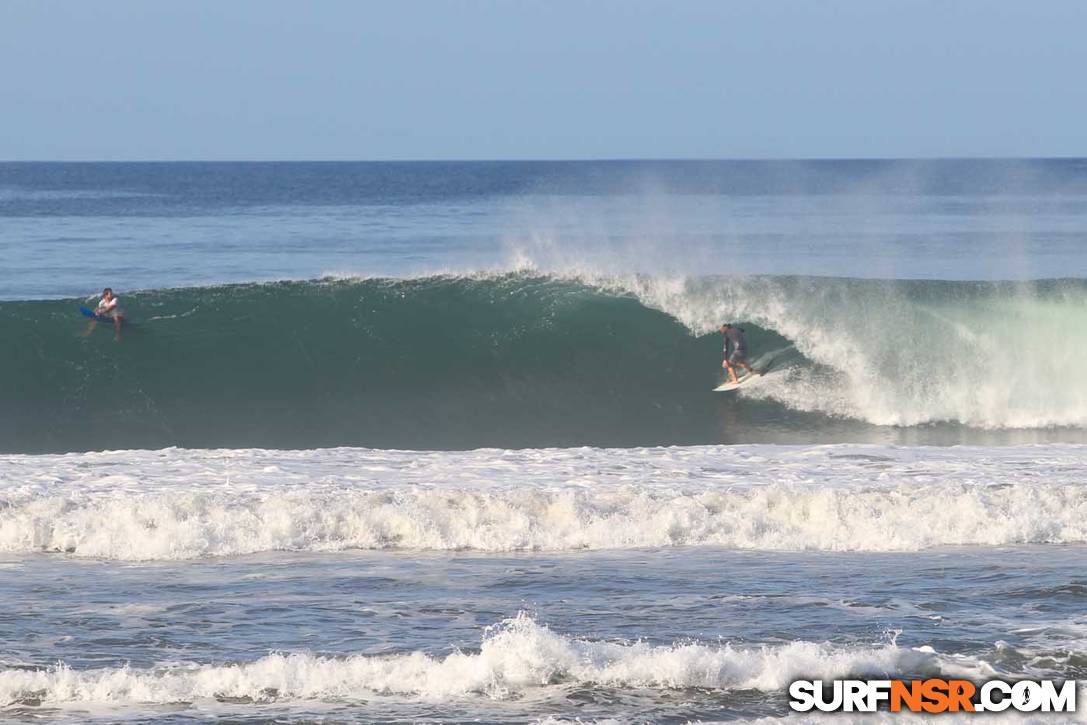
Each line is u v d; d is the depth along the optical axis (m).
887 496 47.78
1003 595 36.38
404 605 35.44
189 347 79.38
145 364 77.75
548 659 29.42
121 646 31.42
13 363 76.31
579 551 42.84
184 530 42.94
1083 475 52.81
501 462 55.53
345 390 78.69
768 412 77.25
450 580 38.41
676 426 74.38
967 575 38.97
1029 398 77.38
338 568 40.09
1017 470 54.19
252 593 36.72
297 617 34.12
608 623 33.59
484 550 43.00
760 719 26.78
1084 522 45.97
